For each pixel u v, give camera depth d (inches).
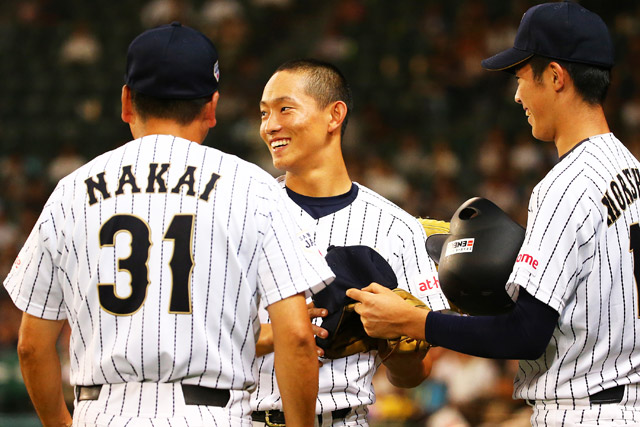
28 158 1120.2
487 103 1117.7
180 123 212.5
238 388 202.8
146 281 196.9
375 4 1251.2
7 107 1191.6
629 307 218.4
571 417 219.5
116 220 200.4
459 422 565.0
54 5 1328.7
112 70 1227.9
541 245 211.9
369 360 259.6
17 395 623.8
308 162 267.7
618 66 1115.3
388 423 572.7
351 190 273.4
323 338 245.0
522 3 1194.0
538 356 215.3
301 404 207.5
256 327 214.5
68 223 204.4
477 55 1156.5
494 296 227.6
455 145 1061.8
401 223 267.4
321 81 267.4
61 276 206.8
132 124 218.4
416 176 1016.2
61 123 1166.3
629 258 219.1
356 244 263.1
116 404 195.8
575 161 219.9
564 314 216.8
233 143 1108.5
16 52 1259.8
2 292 837.8
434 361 614.9
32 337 211.0
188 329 195.6
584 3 1219.2
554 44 226.1
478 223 234.2
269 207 208.8
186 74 210.1
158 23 1274.6
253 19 1279.5
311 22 1272.1
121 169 205.8
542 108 231.6
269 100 267.3
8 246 960.9
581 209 212.1
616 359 219.1
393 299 233.3
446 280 234.4
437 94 1131.9
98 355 198.2
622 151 229.8
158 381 195.8
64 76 1226.6
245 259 203.5
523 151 1015.6
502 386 589.6
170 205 200.5
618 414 217.0
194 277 197.6
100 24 1301.7
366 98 1137.4
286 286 205.9
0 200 1053.2
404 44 1187.3
